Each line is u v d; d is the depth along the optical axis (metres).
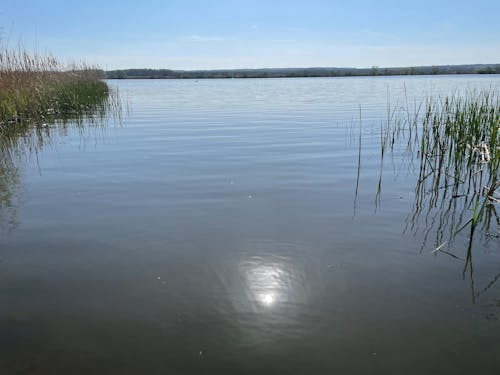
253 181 5.82
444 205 4.81
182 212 4.57
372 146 8.33
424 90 24.92
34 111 12.70
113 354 2.34
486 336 2.48
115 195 5.20
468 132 6.73
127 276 3.18
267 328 2.58
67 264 3.36
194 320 2.65
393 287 3.04
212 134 9.98
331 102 18.88
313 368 2.25
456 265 3.36
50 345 2.40
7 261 3.40
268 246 3.71
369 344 2.43
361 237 3.91
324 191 5.35
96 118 13.30
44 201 4.97
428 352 2.36
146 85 46.47
